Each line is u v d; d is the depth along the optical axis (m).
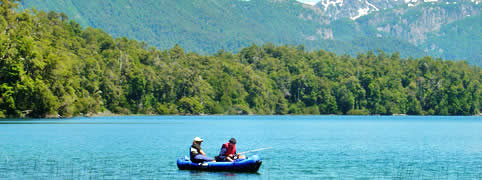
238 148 50.88
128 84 191.25
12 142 53.81
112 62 192.25
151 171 33.56
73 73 146.00
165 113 195.38
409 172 33.97
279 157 42.31
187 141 57.38
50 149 46.84
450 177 31.98
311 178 31.50
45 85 117.50
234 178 31.20
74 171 33.44
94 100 163.50
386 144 55.81
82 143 53.62
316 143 57.12
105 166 35.75
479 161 39.81
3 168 34.44
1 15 133.75
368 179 31.17
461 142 59.00
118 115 180.38
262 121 142.00
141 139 60.28
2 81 112.56
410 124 124.19
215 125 106.75
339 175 32.59
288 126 106.12
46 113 121.31
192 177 31.36
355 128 97.81
